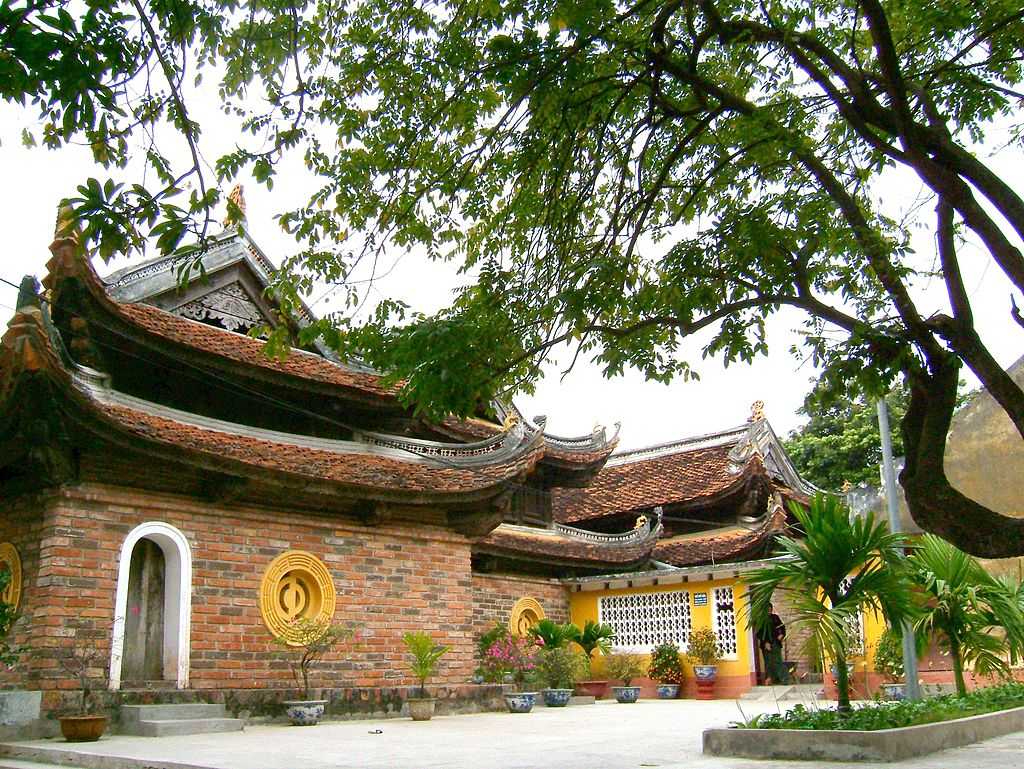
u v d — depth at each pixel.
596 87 9.99
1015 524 7.54
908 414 8.30
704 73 10.52
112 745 12.15
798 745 9.48
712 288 9.61
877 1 7.44
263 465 15.99
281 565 16.89
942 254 8.03
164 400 17.67
